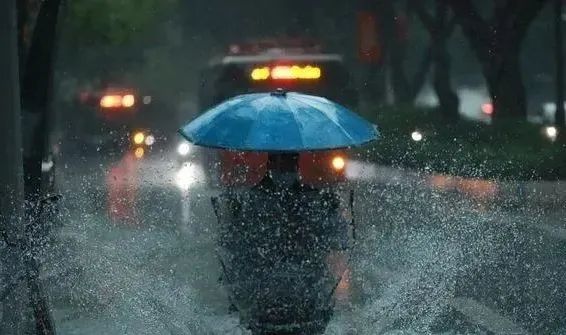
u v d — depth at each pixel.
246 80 51.28
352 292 26.06
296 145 19.38
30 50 35.22
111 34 97.31
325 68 51.25
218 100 51.38
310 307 19.80
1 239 22.62
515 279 28.61
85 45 102.25
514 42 72.00
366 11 95.81
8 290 22.31
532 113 112.19
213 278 27.78
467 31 72.81
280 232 19.64
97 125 87.06
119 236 34.09
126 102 88.88
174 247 31.95
